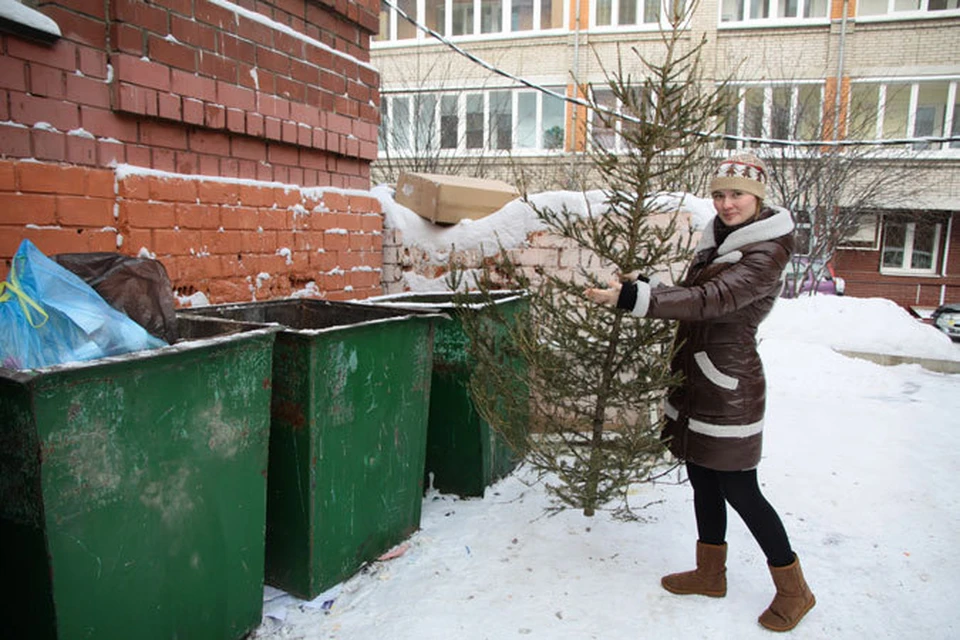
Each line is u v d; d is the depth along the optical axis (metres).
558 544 2.89
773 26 16.19
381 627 2.27
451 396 3.33
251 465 2.10
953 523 3.12
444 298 4.14
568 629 2.27
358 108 4.63
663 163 2.69
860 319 8.25
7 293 1.69
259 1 3.70
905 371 6.94
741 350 2.24
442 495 3.42
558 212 4.67
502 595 2.48
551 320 2.82
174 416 1.80
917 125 16.30
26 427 1.47
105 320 1.81
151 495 1.75
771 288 2.18
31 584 1.56
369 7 4.66
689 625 2.31
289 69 3.92
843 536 2.98
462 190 5.20
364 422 2.54
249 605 2.16
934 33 15.73
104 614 1.66
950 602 2.46
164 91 3.13
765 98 13.07
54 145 2.71
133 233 3.04
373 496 2.65
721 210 2.31
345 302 3.10
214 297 3.52
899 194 13.73
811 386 5.87
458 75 17.70
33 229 2.64
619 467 2.68
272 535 2.43
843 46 15.93
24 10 2.51
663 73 2.52
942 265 16.70
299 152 4.14
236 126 3.56
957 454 4.07
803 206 11.30
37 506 1.50
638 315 2.18
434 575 2.61
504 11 17.77
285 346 2.27
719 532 2.46
